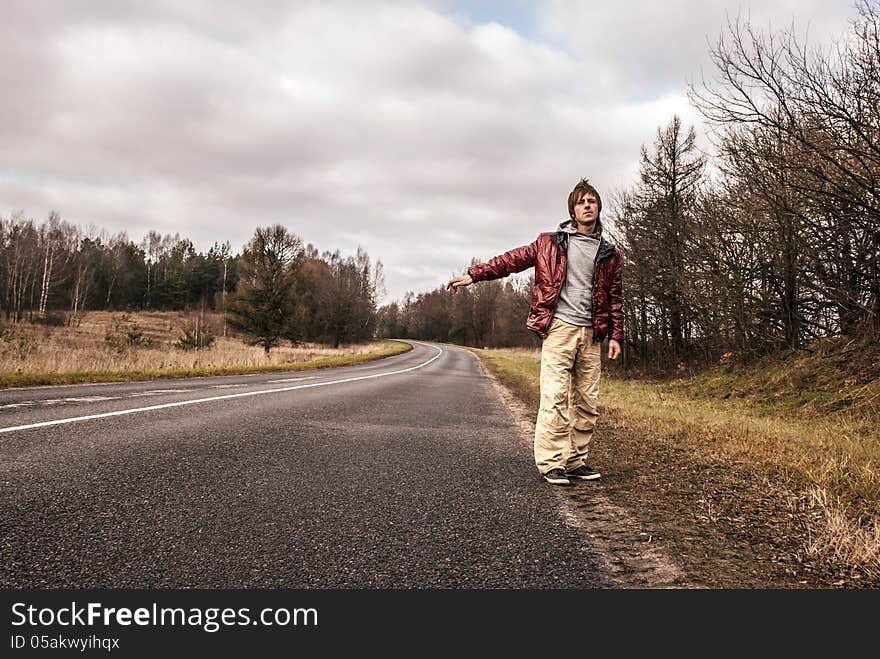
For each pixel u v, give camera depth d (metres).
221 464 3.50
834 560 2.22
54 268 68.44
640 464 4.18
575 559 2.16
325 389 10.31
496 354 54.62
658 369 21.73
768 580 2.03
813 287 11.36
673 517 2.78
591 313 3.63
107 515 2.40
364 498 2.88
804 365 11.43
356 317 66.19
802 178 9.88
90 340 32.47
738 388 12.48
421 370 23.28
